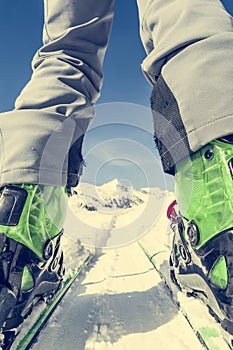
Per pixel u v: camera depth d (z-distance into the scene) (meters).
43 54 1.33
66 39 1.34
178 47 1.03
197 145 0.92
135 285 1.42
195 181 0.94
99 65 1.49
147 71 1.18
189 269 1.04
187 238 0.99
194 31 1.01
